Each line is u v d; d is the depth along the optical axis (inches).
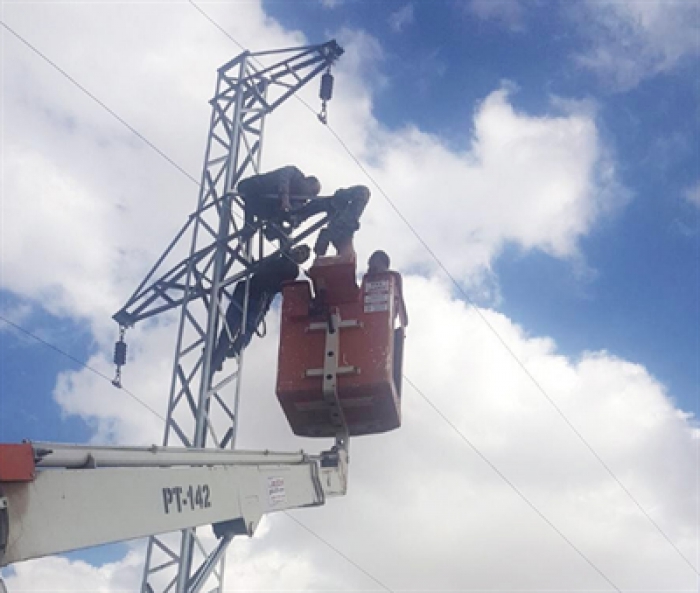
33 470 222.1
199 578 324.5
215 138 611.5
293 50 627.8
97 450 247.4
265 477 326.0
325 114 628.4
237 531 314.2
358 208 506.6
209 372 532.1
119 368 603.5
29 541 218.5
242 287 565.6
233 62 631.2
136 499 255.9
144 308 601.9
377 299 389.7
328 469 372.5
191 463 286.4
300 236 546.3
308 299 395.5
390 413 384.5
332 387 374.9
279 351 388.8
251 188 561.6
